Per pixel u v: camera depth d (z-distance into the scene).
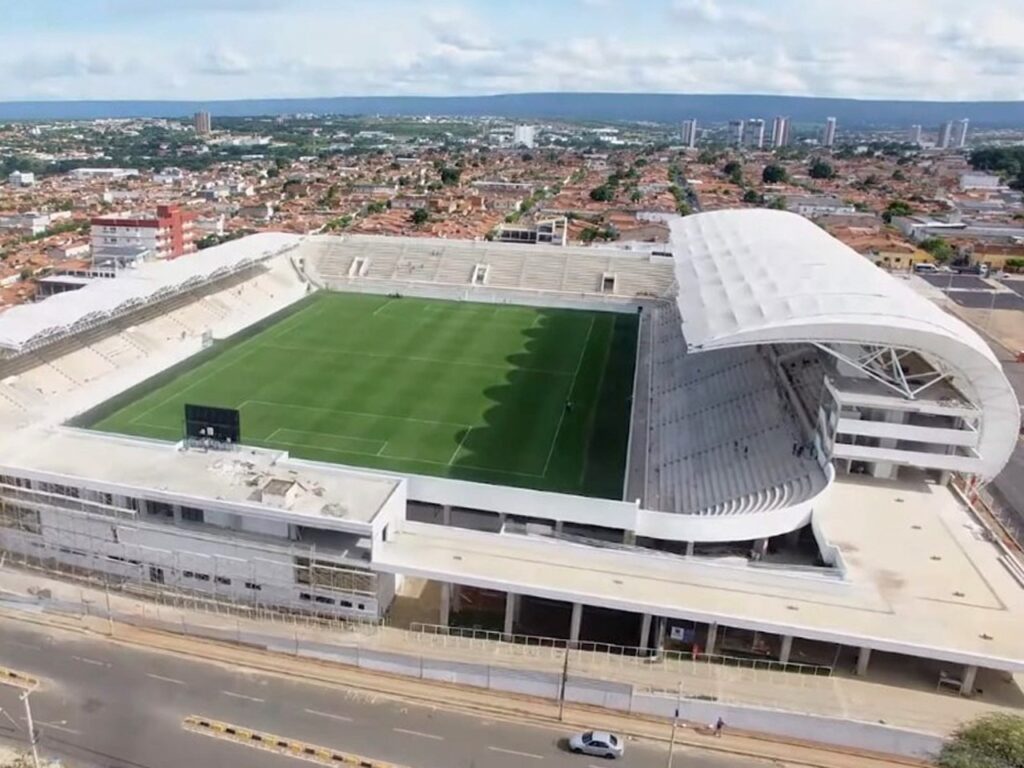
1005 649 44.19
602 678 46.97
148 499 54.47
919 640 44.75
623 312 125.19
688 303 73.00
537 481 70.31
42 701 44.81
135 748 41.72
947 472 62.38
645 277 129.75
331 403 86.88
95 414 82.00
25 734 42.28
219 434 61.16
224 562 53.78
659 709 45.12
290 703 45.38
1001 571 51.94
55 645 49.56
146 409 83.81
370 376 95.50
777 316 61.50
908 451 61.03
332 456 74.06
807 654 49.28
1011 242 187.50
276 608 53.69
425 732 43.53
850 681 46.94
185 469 57.72
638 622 53.19
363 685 47.09
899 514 58.03
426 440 78.12
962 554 53.56
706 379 88.44
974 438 59.88
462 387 92.62
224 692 46.06
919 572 51.31
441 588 54.47
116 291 93.12
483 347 107.31
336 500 53.78
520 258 135.00
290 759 41.41
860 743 42.88
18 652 48.78
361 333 112.19
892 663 48.56
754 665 48.38
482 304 128.38
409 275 134.50
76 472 56.59
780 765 41.97
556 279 131.00
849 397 60.12
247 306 118.50
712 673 47.62
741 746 43.12
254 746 42.16
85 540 56.69
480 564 51.19
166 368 96.31
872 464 63.47
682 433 78.69
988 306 142.38
